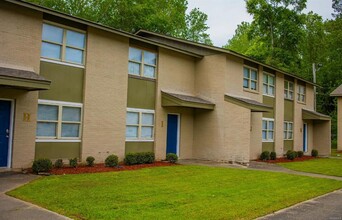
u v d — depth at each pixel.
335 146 42.19
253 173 15.17
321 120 31.39
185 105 18.39
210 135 20.50
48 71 13.96
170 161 18.09
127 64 17.08
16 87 12.16
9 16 12.73
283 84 26.89
